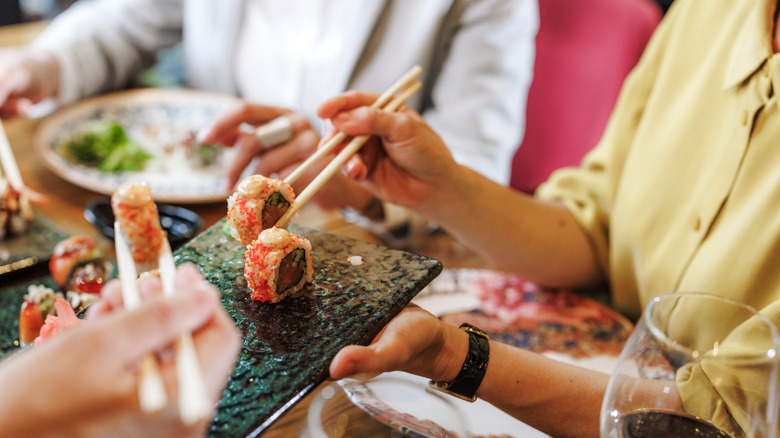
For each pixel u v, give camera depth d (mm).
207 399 487
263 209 836
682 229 1143
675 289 1135
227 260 854
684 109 1193
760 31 1034
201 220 1358
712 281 1020
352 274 836
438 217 1266
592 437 894
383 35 2025
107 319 484
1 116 1850
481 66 1932
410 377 871
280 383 652
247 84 2277
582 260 1364
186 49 2383
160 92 1979
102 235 1335
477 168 1830
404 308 803
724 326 763
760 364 630
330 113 1066
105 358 471
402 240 1474
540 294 1297
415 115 1159
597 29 2107
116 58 2217
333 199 1448
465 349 838
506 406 886
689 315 791
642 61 1398
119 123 1860
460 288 1263
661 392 687
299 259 771
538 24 2195
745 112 1034
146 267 691
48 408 457
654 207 1203
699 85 1170
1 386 461
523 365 877
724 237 1041
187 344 508
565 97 2199
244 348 697
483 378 845
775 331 686
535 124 2271
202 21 2252
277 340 711
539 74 2227
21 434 455
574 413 888
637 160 1280
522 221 1298
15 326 969
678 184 1174
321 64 2100
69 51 2049
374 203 1468
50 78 1973
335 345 706
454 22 2006
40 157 1671
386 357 670
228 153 1753
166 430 492
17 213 1186
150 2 2322
